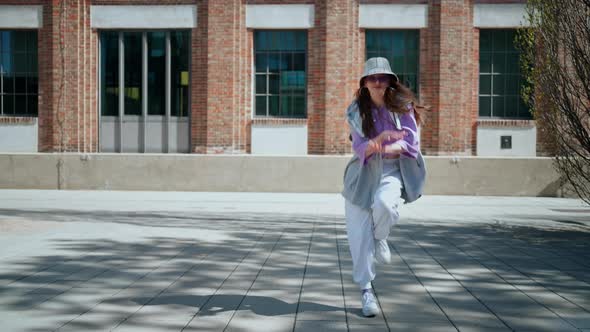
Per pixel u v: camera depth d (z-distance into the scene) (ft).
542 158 49.83
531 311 13.92
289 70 57.57
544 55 27.02
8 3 59.11
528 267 19.57
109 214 35.01
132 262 19.71
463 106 56.44
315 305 14.34
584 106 25.88
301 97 57.67
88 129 59.11
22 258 20.20
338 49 56.29
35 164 52.90
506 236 27.35
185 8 57.82
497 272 18.70
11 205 40.04
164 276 17.53
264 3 57.16
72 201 43.29
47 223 29.96
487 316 13.47
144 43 58.75
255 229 28.94
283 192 51.49
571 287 16.56
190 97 58.18
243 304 14.33
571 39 25.67
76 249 22.21
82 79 58.95
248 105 57.62
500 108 56.85
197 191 52.08
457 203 44.62
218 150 57.31
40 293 15.24
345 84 56.29
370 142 13.30
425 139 56.70
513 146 56.08
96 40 59.00
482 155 56.39
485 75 56.75
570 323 12.89
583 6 25.38
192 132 58.03
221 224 30.91
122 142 59.21
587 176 27.43
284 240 25.30
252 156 51.70
